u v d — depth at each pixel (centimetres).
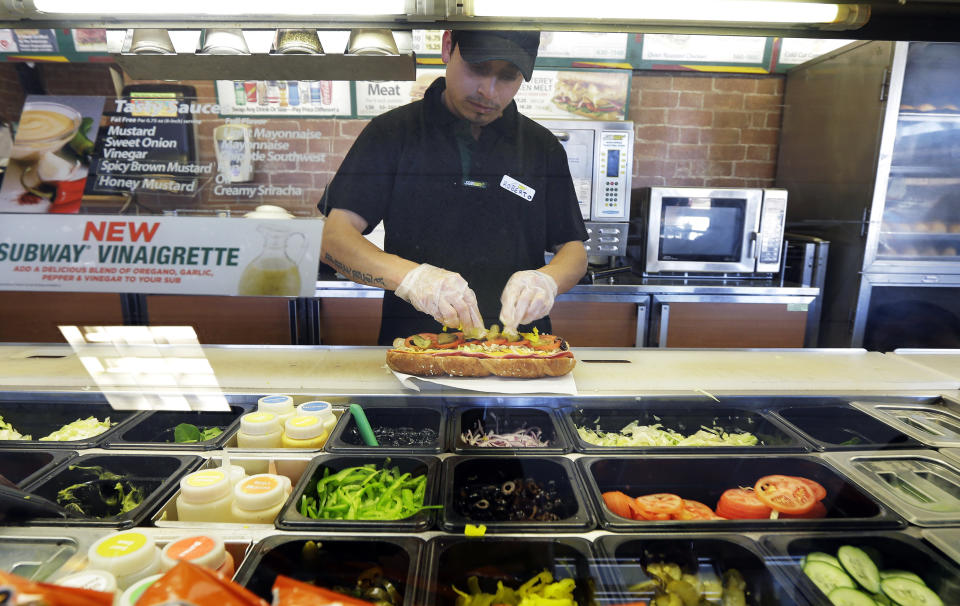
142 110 85
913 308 199
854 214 190
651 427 116
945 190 194
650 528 82
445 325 118
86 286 81
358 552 77
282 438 103
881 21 103
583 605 72
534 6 96
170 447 100
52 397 112
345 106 100
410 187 110
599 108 160
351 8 94
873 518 84
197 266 81
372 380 122
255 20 92
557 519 86
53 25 85
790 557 77
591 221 175
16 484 86
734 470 102
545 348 123
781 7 98
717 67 158
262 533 79
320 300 168
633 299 204
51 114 83
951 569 73
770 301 201
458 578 76
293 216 99
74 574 67
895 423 109
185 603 47
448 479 92
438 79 105
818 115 171
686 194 182
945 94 180
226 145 92
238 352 137
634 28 102
